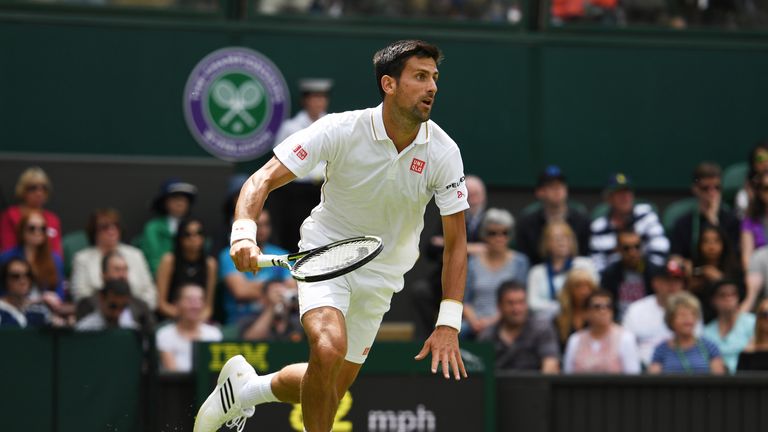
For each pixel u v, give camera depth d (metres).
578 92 36.59
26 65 34.44
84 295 29.56
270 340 25.06
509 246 32.25
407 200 16.66
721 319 29.22
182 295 27.77
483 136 36.19
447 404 25.69
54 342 24.66
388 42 35.75
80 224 33.41
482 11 36.34
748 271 31.48
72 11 34.69
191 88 34.84
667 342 28.03
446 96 36.06
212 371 24.86
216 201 33.94
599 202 36.56
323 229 16.98
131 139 34.72
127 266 29.00
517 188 36.44
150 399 24.88
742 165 36.22
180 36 34.94
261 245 30.75
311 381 16.03
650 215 31.84
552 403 26.31
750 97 37.31
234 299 30.61
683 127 37.06
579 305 28.67
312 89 33.84
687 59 37.12
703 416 26.55
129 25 34.81
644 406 26.45
